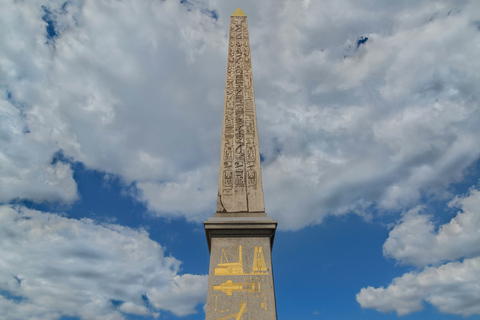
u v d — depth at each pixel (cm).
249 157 1488
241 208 1355
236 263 1211
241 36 1936
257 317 1112
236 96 1673
